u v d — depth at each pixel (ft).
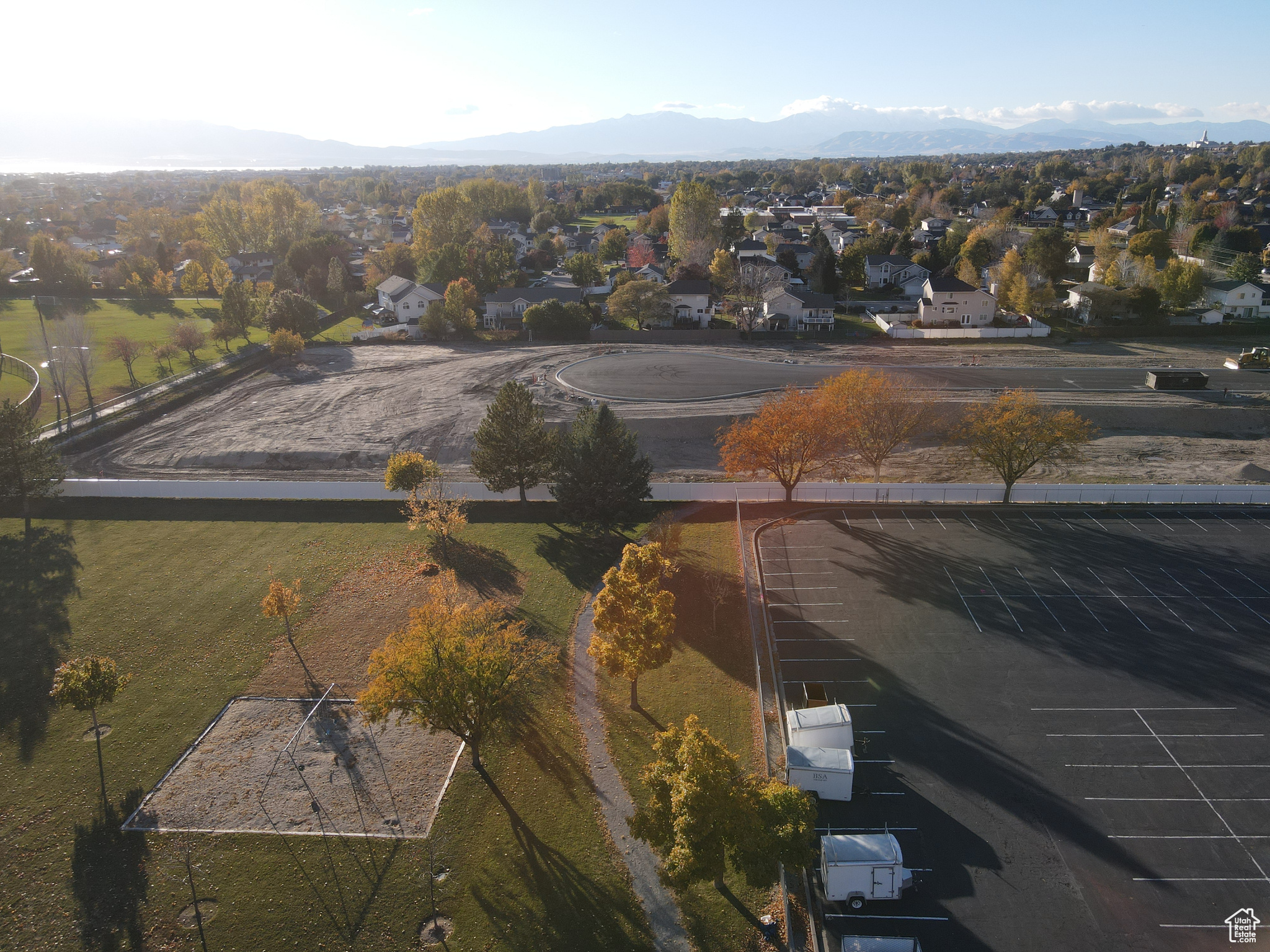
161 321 431.43
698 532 183.93
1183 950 81.71
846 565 165.07
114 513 197.77
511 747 114.42
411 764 112.06
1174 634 137.80
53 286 506.07
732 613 148.25
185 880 92.73
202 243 620.49
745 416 256.73
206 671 133.49
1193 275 376.89
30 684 129.90
